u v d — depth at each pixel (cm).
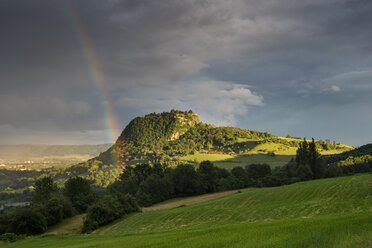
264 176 16750
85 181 12056
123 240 3428
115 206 8462
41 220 7931
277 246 1642
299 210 5069
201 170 15838
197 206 8156
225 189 14738
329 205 4916
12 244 5334
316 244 1583
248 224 3159
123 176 16938
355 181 6931
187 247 2047
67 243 4350
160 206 12275
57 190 12056
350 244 1514
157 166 16975
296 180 14100
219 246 1911
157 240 2786
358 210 4272
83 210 10900
